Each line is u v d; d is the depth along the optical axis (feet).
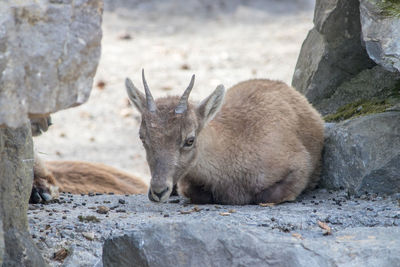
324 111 42.70
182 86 86.94
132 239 24.49
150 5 128.57
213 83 87.40
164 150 32.01
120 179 45.60
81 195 39.86
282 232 26.48
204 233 24.23
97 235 28.35
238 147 34.86
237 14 123.95
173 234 24.34
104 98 86.28
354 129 34.47
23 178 24.90
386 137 33.27
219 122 35.14
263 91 37.04
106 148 71.56
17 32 19.51
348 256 23.25
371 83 41.24
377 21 32.37
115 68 96.32
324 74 42.47
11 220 24.34
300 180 35.24
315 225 27.78
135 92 34.65
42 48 19.95
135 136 75.15
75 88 20.95
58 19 20.21
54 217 31.04
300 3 129.80
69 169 43.19
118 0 130.00
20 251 24.27
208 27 116.98
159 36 112.16
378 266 22.85
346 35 40.52
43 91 20.13
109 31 114.11
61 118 80.74
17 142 24.40
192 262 23.86
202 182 35.60
